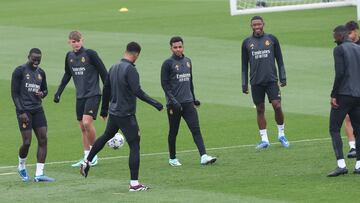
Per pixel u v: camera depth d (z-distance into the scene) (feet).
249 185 120.16
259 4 331.98
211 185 121.08
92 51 141.28
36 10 379.76
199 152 138.10
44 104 199.31
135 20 333.62
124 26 317.22
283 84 149.59
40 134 130.00
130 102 119.24
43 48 272.51
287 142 149.79
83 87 141.59
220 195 113.91
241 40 277.03
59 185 125.18
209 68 234.99
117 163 142.72
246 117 182.29
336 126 124.67
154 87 212.43
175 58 137.69
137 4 393.09
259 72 149.18
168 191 117.60
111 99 120.78
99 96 142.41
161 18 336.49
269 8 307.58
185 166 136.77
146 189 119.03
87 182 126.72
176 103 135.33
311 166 131.85
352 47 123.54
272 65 148.97
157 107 118.11
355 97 123.03
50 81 221.87
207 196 113.39
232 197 112.47
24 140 128.67
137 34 296.51
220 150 150.61
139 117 185.98
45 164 145.18
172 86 137.39
